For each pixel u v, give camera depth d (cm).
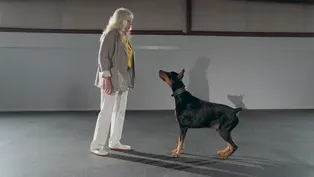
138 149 329
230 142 291
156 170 265
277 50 595
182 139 299
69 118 498
